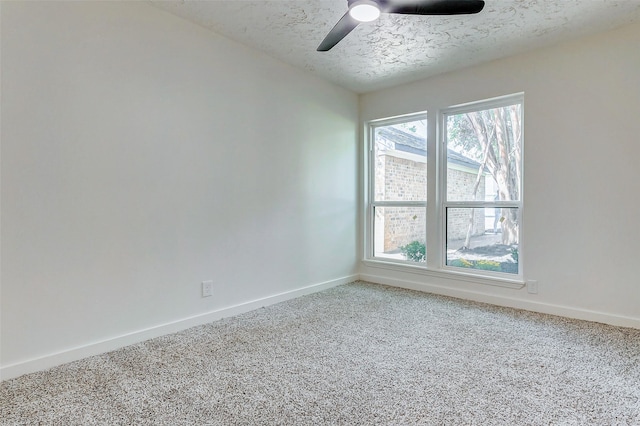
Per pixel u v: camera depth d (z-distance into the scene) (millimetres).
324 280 3861
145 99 2383
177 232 2574
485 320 2816
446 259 3721
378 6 1875
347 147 4137
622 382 1825
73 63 2061
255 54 3100
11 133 1855
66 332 2059
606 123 2705
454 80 3531
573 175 2857
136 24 2334
